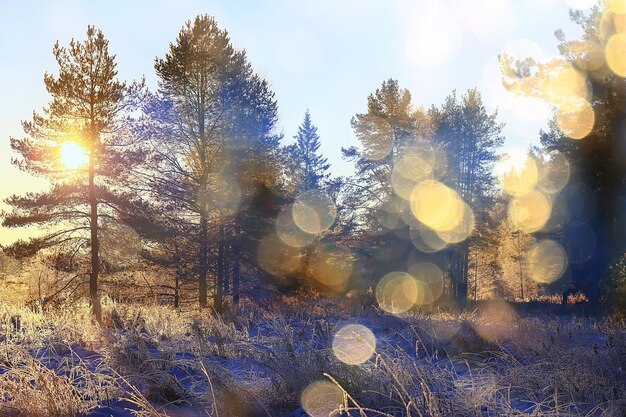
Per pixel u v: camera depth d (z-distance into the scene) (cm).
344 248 3753
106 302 1424
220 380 560
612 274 1539
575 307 2167
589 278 2773
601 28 2511
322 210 3566
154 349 877
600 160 2620
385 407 483
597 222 2731
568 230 2816
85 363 676
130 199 2652
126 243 2705
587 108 2609
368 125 4122
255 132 2853
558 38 2619
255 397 554
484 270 6475
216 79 2850
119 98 2628
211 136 2831
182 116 2811
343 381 559
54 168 2625
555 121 2859
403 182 3828
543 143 2842
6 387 562
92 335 898
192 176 2825
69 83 2572
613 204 2667
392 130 4109
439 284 3788
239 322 1220
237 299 2933
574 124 2653
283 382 584
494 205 4319
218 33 2866
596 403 541
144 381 620
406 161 3850
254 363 698
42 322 1039
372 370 584
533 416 481
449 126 4194
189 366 705
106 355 704
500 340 909
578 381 592
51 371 558
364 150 4131
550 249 4166
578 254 2795
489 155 4281
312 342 748
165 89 2831
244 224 2788
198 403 568
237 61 2877
